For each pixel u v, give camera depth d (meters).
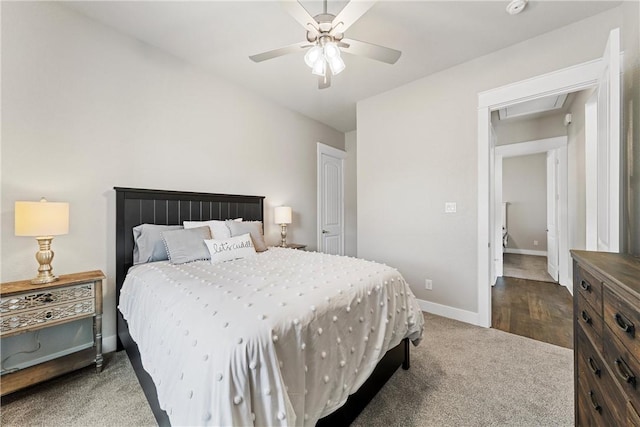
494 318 2.70
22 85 1.74
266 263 1.93
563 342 2.19
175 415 0.88
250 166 3.21
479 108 2.51
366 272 1.64
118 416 1.39
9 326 1.48
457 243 2.68
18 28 1.73
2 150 1.67
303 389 0.99
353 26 2.06
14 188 1.71
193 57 2.53
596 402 0.96
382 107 3.25
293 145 3.82
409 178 3.01
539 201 6.52
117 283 2.08
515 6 1.86
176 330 1.05
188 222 2.42
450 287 2.72
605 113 1.58
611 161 1.38
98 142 2.06
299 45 1.69
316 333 1.09
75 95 1.95
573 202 3.51
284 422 0.85
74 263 1.94
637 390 0.68
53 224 1.61
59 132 1.88
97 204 2.05
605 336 0.89
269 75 2.86
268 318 0.98
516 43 2.29
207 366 0.85
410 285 3.01
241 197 3.05
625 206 1.50
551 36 2.13
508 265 5.30
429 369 1.82
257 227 2.77
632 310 0.72
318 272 1.62
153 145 2.37
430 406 1.46
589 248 2.89
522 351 2.05
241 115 3.10
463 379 1.70
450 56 2.49
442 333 2.36
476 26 2.07
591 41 1.96
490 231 2.54
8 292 1.47
